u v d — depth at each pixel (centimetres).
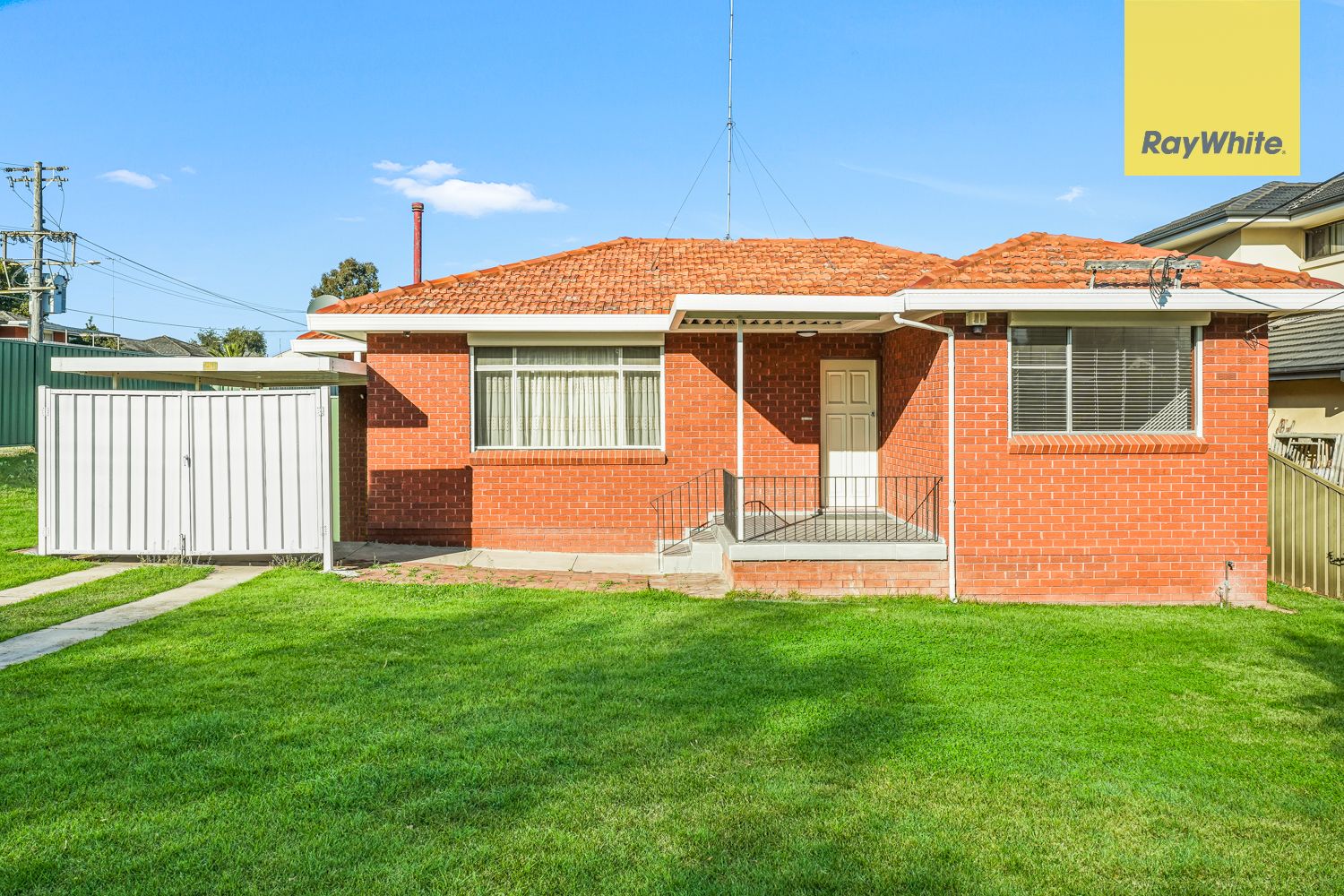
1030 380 1028
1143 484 1032
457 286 1347
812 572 1028
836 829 435
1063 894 385
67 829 415
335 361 1209
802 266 1372
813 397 1323
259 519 1073
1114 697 654
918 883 389
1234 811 468
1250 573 1038
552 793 466
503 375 1317
